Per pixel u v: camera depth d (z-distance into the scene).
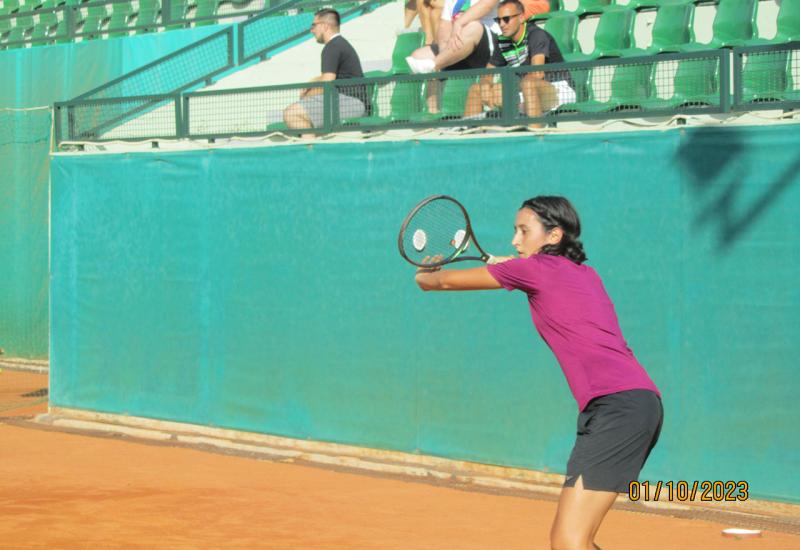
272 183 13.23
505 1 13.57
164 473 11.74
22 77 22.22
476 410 11.67
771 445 10.01
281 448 13.04
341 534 9.30
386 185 12.35
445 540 9.13
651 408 6.25
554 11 17.64
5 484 11.12
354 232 12.57
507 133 11.66
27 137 20.14
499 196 11.59
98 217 14.82
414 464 12.07
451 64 14.06
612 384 6.25
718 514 10.07
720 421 10.27
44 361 19.94
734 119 10.30
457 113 12.81
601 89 11.93
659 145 10.62
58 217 15.21
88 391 14.91
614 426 6.20
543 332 6.51
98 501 10.41
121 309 14.59
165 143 14.45
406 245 12.10
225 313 13.64
